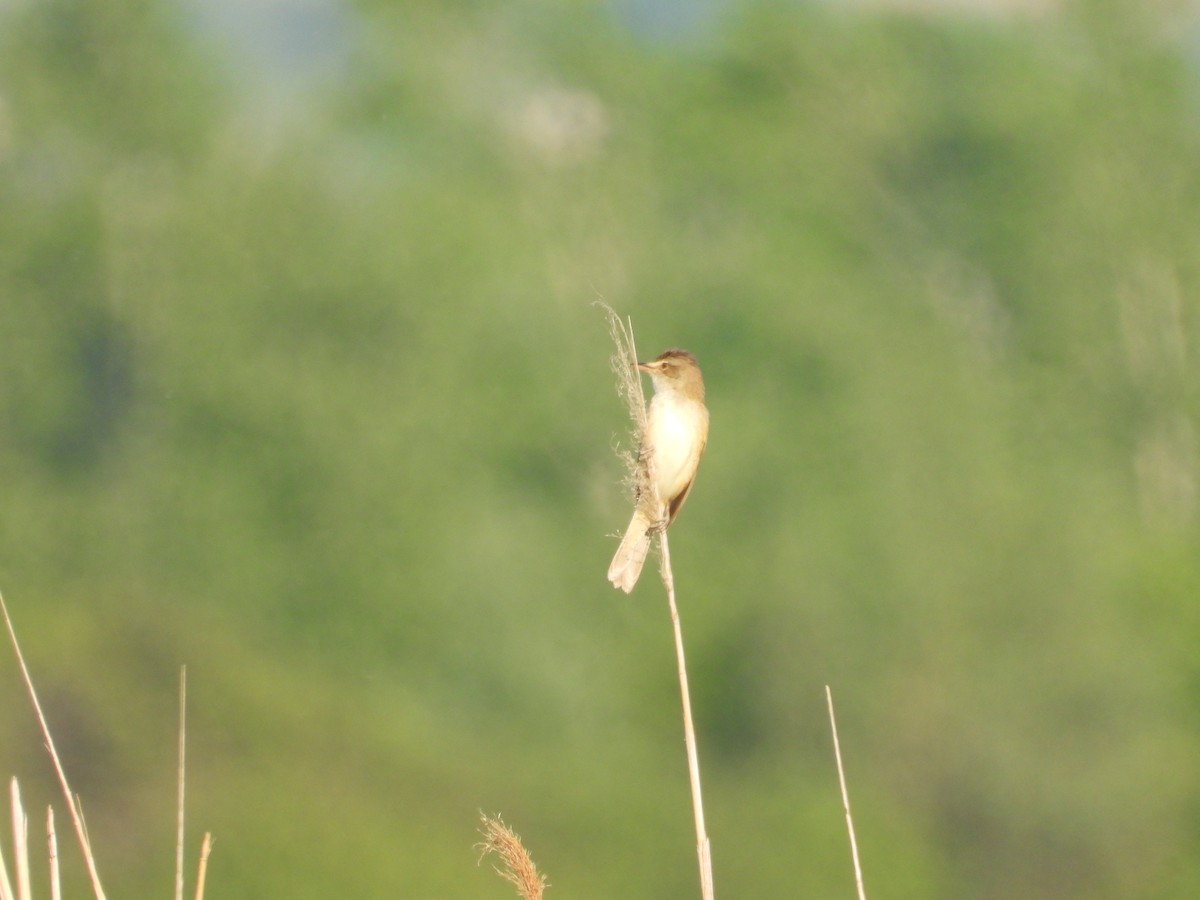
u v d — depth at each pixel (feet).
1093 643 84.43
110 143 105.81
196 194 102.94
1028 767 81.25
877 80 119.14
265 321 98.73
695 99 117.29
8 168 107.04
